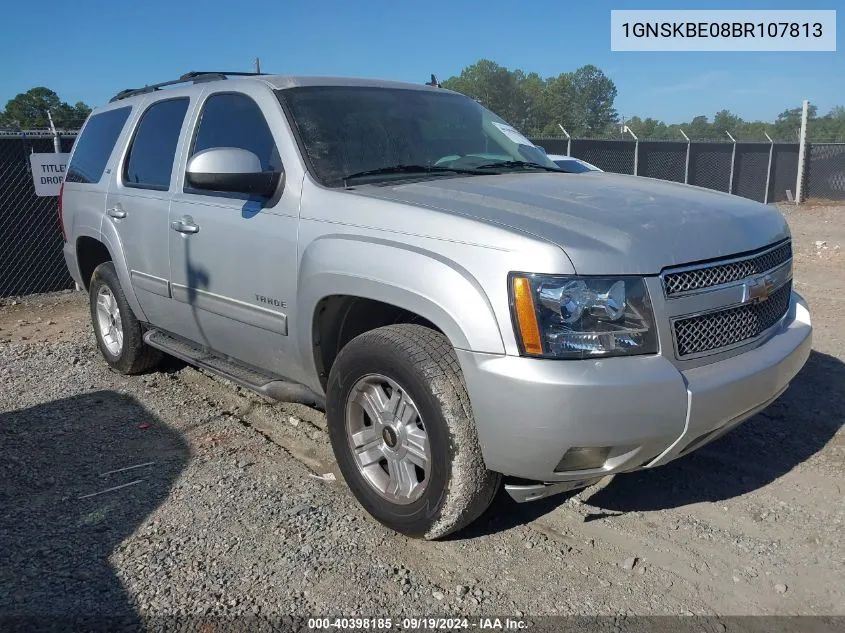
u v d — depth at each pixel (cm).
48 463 412
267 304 376
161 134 477
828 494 368
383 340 311
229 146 413
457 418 291
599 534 335
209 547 322
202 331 440
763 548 323
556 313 269
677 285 286
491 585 297
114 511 356
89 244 574
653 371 272
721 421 292
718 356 300
